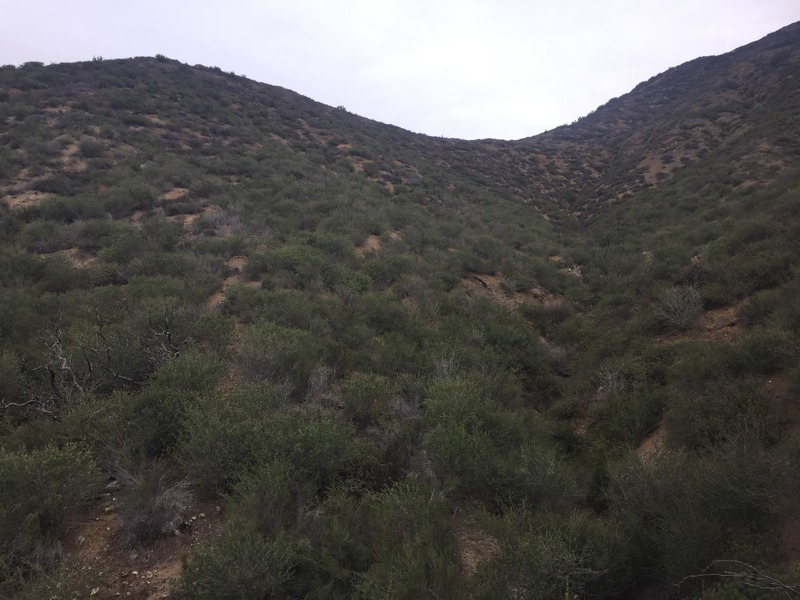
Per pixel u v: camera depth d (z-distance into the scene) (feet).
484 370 28.84
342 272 45.32
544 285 59.26
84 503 15.33
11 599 11.59
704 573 11.55
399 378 25.84
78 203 59.88
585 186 148.25
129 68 133.28
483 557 14.23
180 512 15.42
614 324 42.42
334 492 15.51
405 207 79.25
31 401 21.45
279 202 69.21
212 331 29.14
